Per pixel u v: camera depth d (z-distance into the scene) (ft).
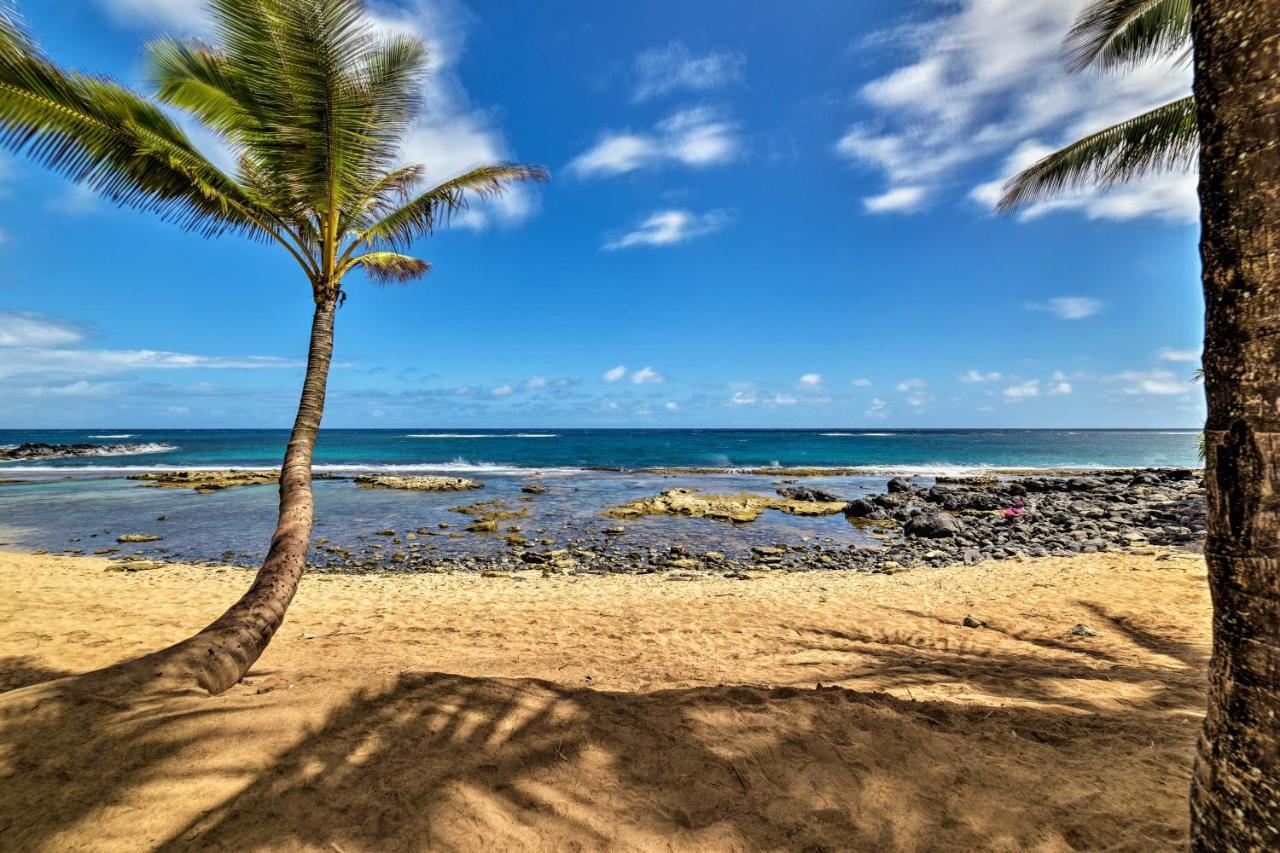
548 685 12.69
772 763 9.50
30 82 14.51
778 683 16.01
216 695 11.52
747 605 27.02
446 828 7.69
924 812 8.35
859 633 22.38
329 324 20.54
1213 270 5.29
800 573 37.42
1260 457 4.91
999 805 8.48
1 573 32.53
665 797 8.62
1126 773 9.39
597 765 9.33
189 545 45.14
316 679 12.88
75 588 29.58
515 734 10.14
